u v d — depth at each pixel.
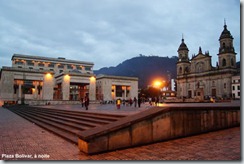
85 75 63.62
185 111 9.12
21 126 14.20
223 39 76.62
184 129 9.01
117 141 7.11
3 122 16.88
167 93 101.62
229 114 11.15
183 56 93.06
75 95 81.69
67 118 14.30
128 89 81.44
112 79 75.00
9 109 39.06
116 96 78.56
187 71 92.00
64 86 59.62
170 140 8.44
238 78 70.88
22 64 76.06
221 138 8.51
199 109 9.68
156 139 8.06
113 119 10.38
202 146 7.26
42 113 20.47
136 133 7.55
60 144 8.20
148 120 7.88
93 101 59.31
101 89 74.50
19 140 9.05
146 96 86.56
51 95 56.69
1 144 8.23
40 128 13.09
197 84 84.56
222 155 6.09
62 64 84.19
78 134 7.15
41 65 79.94
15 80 57.44
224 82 74.25
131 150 7.03
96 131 6.95
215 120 10.33
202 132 9.67
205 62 82.25
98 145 6.71
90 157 6.31
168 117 8.49
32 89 62.03
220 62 76.44
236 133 9.51
